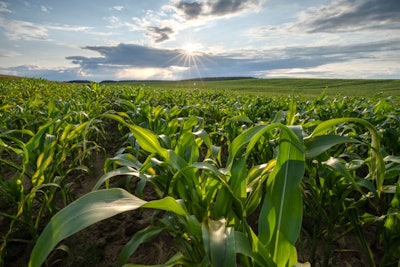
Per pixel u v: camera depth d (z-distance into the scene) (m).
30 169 4.13
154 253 2.44
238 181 1.43
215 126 4.70
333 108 5.61
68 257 2.38
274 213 1.30
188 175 1.57
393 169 1.96
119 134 6.67
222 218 1.24
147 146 1.73
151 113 5.17
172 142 2.64
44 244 0.88
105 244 2.55
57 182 2.42
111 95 13.52
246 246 1.07
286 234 1.25
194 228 1.18
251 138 1.37
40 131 2.29
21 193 2.21
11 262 2.32
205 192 1.59
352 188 1.95
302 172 1.27
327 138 1.42
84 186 3.79
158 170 2.06
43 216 2.89
